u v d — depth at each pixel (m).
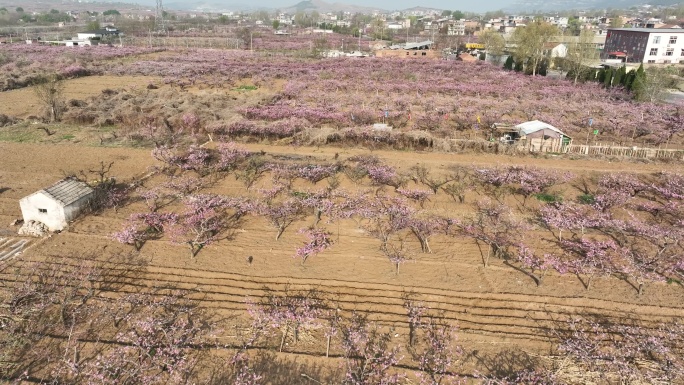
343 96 48.88
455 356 15.43
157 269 19.36
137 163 30.98
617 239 22.41
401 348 15.77
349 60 85.31
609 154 33.75
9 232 22.23
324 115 39.50
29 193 26.38
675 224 23.67
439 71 72.25
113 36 132.00
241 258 20.30
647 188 27.55
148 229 22.41
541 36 70.69
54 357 14.90
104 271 19.16
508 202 26.30
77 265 19.42
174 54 93.75
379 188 27.41
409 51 102.19
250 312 16.77
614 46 98.31
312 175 27.97
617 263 20.12
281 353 15.37
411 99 48.78
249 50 105.69
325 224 23.41
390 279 19.00
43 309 16.86
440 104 46.75
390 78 64.81
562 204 25.64
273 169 28.84
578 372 14.80
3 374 14.23
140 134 35.38
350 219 23.88
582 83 61.56
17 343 15.33
